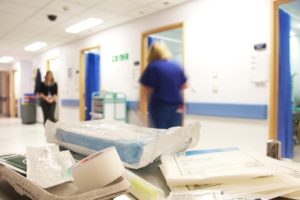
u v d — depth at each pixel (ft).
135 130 3.49
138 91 15.11
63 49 22.74
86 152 3.18
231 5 10.76
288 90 10.69
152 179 2.39
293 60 17.90
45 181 2.03
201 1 11.82
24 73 33.30
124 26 16.02
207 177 1.99
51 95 19.47
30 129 21.74
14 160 2.49
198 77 12.00
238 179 2.00
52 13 14.19
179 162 2.37
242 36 10.43
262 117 9.81
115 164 1.82
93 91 20.22
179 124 11.84
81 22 15.90
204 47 11.74
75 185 1.96
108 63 17.46
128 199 2.07
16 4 12.84
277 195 1.88
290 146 10.94
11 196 2.13
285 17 10.48
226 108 10.89
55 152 2.66
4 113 39.04
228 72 10.89
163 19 13.53
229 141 10.91
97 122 4.19
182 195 1.86
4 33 18.83
